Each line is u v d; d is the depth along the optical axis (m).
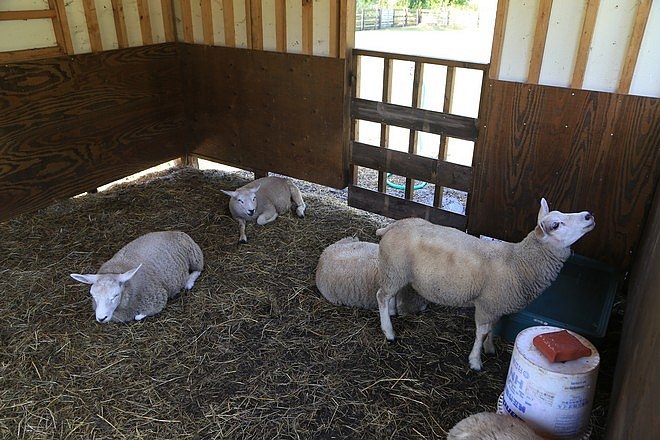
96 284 3.38
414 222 3.43
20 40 4.89
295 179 6.57
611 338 3.59
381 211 5.47
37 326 3.72
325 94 5.33
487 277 3.06
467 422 2.40
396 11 23.38
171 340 3.63
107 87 5.64
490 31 20.16
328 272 3.97
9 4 4.71
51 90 5.14
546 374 2.33
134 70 5.86
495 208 4.66
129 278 3.44
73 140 5.48
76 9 5.25
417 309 3.92
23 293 4.08
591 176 4.10
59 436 2.89
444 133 4.76
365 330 3.73
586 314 3.73
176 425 2.97
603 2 3.72
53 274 4.36
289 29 5.38
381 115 5.11
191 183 6.34
